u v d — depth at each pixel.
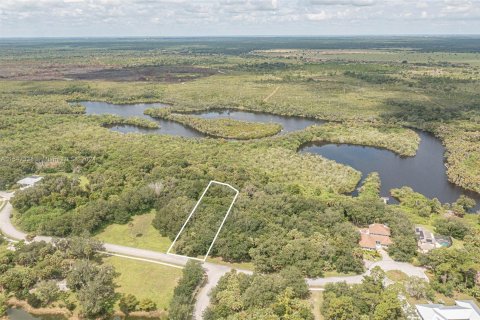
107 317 95.81
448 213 148.62
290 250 112.56
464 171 184.12
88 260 111.31
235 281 101.81
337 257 112.94
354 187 169.75
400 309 90.19
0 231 130.50
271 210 135.25
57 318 96.38
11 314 97.50
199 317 93.62
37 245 116.62
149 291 103.56
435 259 108.75
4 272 108.38
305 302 97.38
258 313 89.94
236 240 117.19
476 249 117.12
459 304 93.50
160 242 125.12
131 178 164.88
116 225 134.88
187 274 103.94
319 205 139.50
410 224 128.88
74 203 144.62
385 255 117.69
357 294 95.19
